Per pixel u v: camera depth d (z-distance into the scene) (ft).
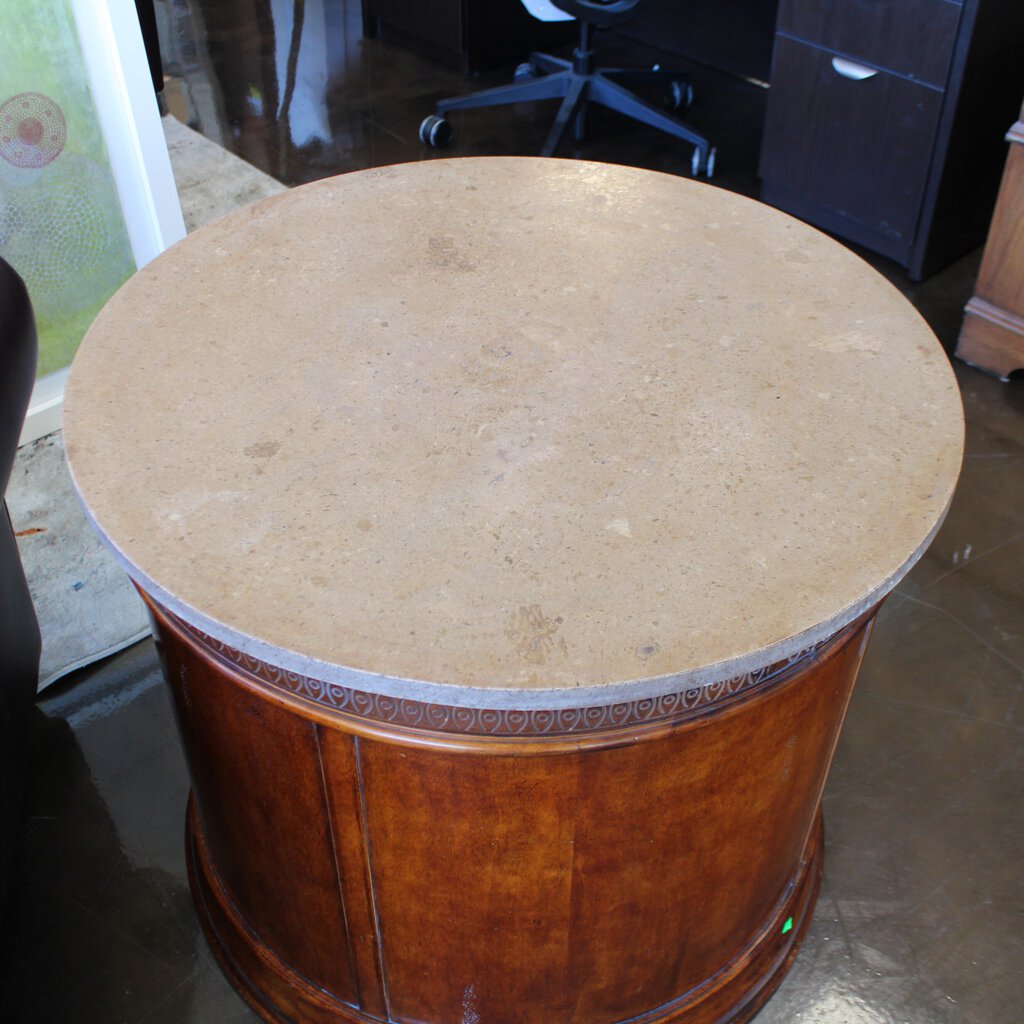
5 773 5.05
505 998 4.59
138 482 3.95
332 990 4.91
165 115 10.37
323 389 4.39
